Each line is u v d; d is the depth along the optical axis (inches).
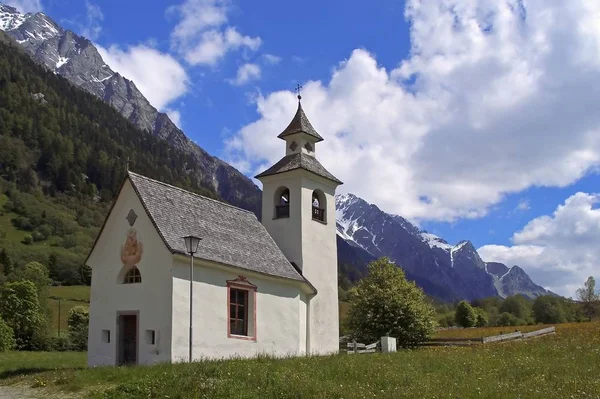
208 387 706.2
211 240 1254.9
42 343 2564.0
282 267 1427.2
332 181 1697.8
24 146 7411.4
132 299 1154.0
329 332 1592.0
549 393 692.1
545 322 4857.3
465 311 4439.0
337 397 669.3
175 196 1273.4
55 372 952.9
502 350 1273.4
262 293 1325.0
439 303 7431.1
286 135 1695.4
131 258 1171.3
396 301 2247.8
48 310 3075.8
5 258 4315.9
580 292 5044.3
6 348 2201.0
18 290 2650.1
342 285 6697.8
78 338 2591.0
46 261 4643.2
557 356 1121.4
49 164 7352.4
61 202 6791.3
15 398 776.3
